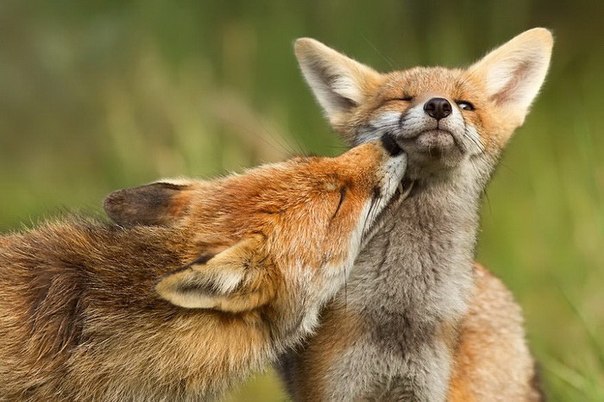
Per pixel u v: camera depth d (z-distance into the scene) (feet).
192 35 62.75
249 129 55.06
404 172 31.73
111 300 28.60
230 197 30.27
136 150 57.21
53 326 28.45
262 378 43.39
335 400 32.12
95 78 65.46
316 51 37.73
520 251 50.39
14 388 28.09
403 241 32.37
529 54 37.24
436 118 31.65
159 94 59.52
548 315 46.52
